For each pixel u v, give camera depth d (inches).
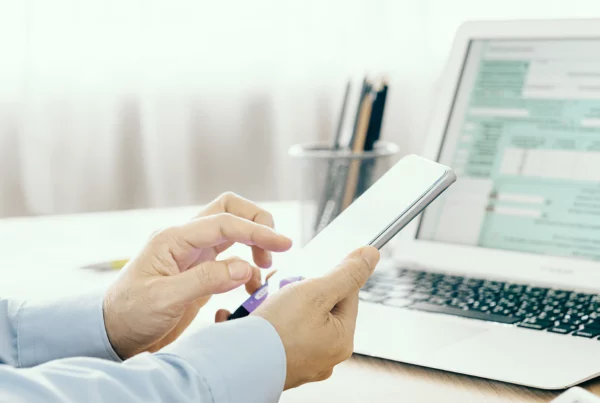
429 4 79.4
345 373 24.2
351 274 20.6
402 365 24.5
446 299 29.5
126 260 35.9
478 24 36.5
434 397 22.1
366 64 79.2
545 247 31.9
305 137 79.4
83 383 17.1
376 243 22.6
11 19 71.9
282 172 78.5
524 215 32.9
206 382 18.0
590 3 79.0
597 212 31.3
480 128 35.2
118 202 76.7
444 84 36.6
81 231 43.3
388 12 79.3
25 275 35.0
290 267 24.1
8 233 43.6
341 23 78.5
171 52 75.1
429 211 34.9
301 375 20.2
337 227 24.9
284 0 77.0
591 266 30.5
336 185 36.7
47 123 73.6
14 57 72.5
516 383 22.3
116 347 22.5
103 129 74.8
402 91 80.8
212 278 21.0
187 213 46.6
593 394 19.7
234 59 77.1
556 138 33.2
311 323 19.8
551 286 31.0
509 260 32.3
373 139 37.4
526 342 24.8
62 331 22.6
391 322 27.4
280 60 77.7
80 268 35.8
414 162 25.0
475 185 34.4
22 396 16.5
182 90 75.8
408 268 34.3
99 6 73.2
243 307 22.7
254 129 78.7
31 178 73.7
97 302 22.7
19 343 23.1
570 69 33.8
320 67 78.8
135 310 21.7
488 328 26.2
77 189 75.4
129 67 75.0
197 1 75.3
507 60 35.4
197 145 78.0
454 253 33.7
